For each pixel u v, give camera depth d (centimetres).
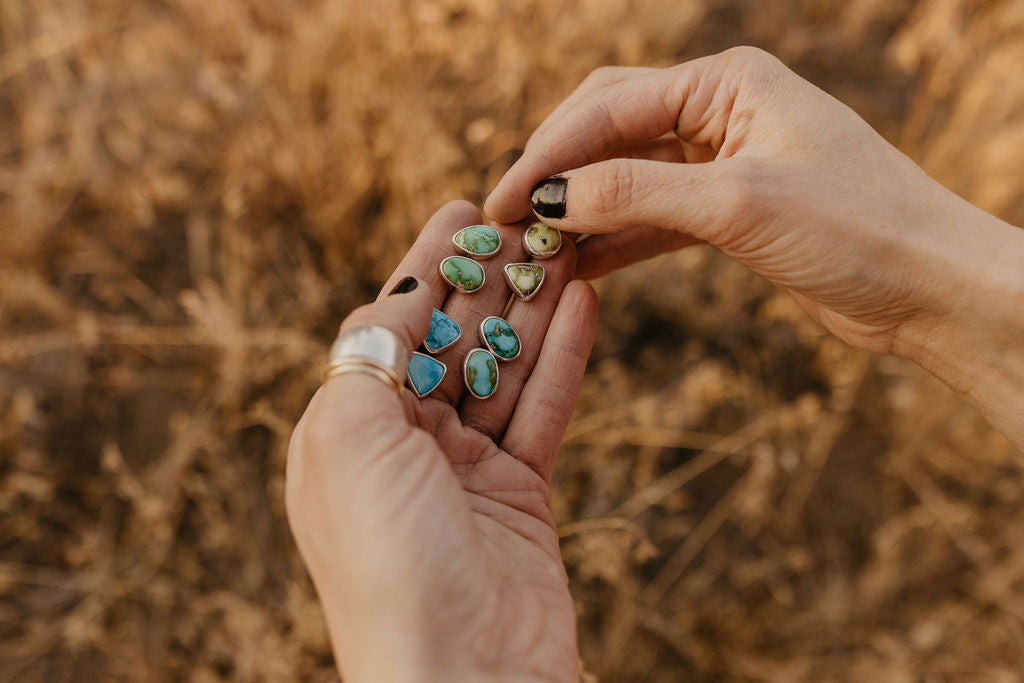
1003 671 36
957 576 38
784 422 36
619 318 41
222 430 36
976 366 29
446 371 29
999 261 27
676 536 38
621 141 30
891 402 40
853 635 37
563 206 28
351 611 23
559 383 29
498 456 28
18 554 36
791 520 38
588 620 35
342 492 23
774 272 28
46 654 35
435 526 23
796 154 28
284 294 39
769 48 49
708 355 41
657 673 35
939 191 28
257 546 35
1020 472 39
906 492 39
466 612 23
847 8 49
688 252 39
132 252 40
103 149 41
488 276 30
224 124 41
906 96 47
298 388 36
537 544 27
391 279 29
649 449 37
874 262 27
